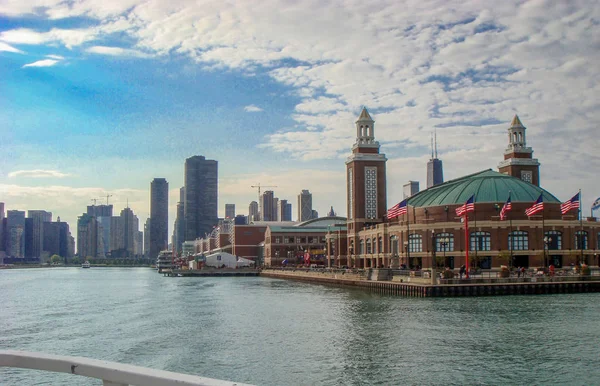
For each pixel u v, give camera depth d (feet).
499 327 200.95
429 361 149.18
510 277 346.54
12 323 234.17
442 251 471.62
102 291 455.63
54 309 295.69
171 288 479.82
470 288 324.39
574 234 463.01
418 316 234.58
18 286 560.61
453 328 200.44
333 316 241.76
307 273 574.56
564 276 345.51
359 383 129.70
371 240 572.51
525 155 625.82
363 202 616.80
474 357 153.17
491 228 461.37
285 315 249.55
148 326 219.82
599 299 296.30
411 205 519.60
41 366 27.55
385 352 161.38
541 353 157.07
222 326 217.15
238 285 512.22
